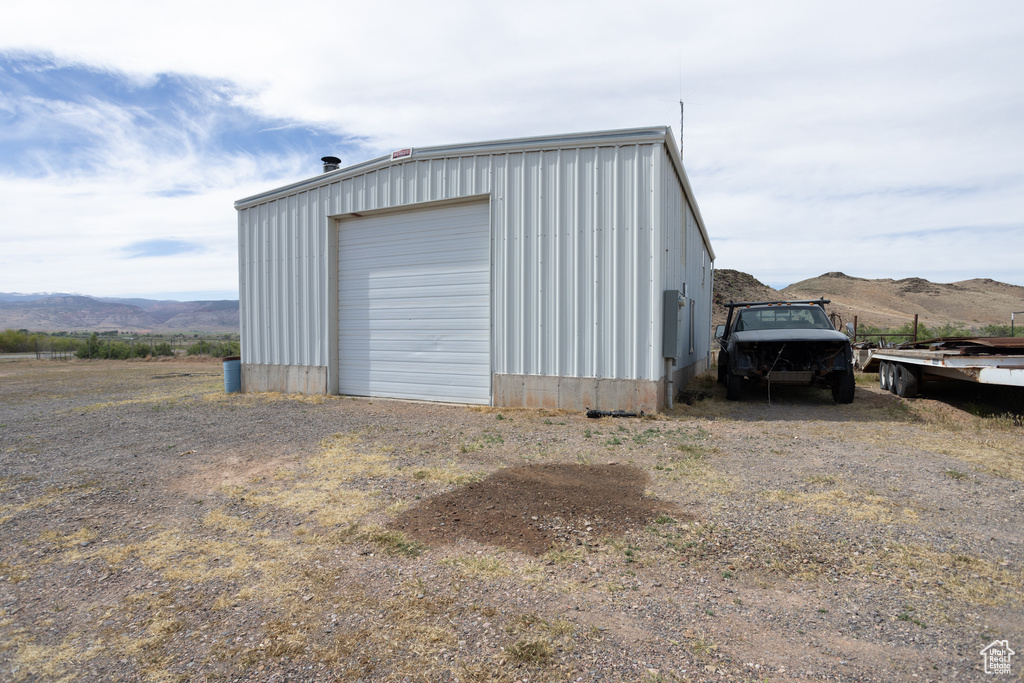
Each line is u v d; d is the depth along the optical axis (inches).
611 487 186.1
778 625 104.0
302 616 110.0
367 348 445.4
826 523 151.1
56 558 141.5
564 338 355.3
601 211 344.8
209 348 1280.8
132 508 178.7
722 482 189.9
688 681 87.1
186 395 485.7
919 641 97.7
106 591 123.3
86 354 1224.2
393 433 290.4
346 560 135.2
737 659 93.3
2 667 95.7
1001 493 174.7
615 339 340.5
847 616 106.5
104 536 155.3
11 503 186.7
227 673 91.7
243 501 182.2
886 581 119.6
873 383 488.7
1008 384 273.1
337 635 102.7
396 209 423.2
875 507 162.2
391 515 164.4
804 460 219.1
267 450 256.1
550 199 359.3
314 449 255.6
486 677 89.1
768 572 125.0
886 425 292.4
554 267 358.0
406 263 423.8
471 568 129.2
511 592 118.0
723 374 492.7
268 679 89.8
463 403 394.3
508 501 172.4
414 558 135.5
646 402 332.8
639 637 100.6
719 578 122.8
